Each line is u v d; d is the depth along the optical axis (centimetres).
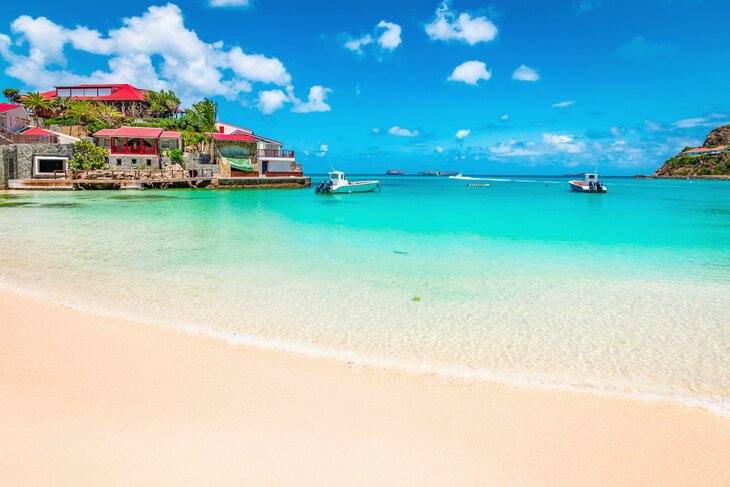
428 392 580
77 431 461
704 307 973
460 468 421
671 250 1684
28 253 1443
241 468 409
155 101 7094
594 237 2025
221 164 5538
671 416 532
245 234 1950
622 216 3108
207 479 392
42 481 383
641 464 436
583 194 6162
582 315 916
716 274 1280
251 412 511
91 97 7019
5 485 376
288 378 607
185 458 421
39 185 4225
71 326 790
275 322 848
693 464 438
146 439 450
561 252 1620
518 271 1300
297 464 418
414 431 482
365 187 5544
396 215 3011
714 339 793
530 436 480
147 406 516
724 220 2834
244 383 586
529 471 420
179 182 4884
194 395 548
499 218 2912
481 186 9944
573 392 592
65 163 4606
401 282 1159
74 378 585
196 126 6456
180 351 690
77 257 1401
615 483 407
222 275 1203
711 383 627
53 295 990
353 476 404
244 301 976
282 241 1780
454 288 1109
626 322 877
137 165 5081
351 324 848
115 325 803
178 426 476
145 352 681
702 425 512
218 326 819
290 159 5962
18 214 2531
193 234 1917
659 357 716
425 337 789
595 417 526
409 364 672
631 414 535
